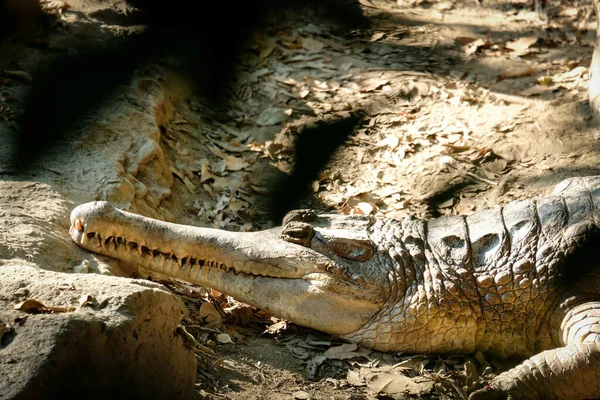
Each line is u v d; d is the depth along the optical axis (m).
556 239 6.63
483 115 10.18
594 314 6.20
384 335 6.58
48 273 5.50
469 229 6.91
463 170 9.30
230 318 6.91
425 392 6.02
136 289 5.15
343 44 12.01
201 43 11.22
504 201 8.77
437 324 6.57
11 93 8.77
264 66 11.34
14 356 4.41
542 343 6.58
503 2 13.41
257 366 6.16
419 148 9.77
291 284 6.67
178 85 10.37
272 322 7.02
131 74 9.71
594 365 5.71
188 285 7.30
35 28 9.98
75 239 6.70
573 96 10.38
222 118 10.40
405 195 9.09
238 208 8.90
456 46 12.00
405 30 12.50
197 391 5.48
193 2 11.73
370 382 6.12
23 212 6.79
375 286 6.60
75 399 4.52
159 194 8.34
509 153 9.48
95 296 5.07
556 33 12.29
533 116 10.06
